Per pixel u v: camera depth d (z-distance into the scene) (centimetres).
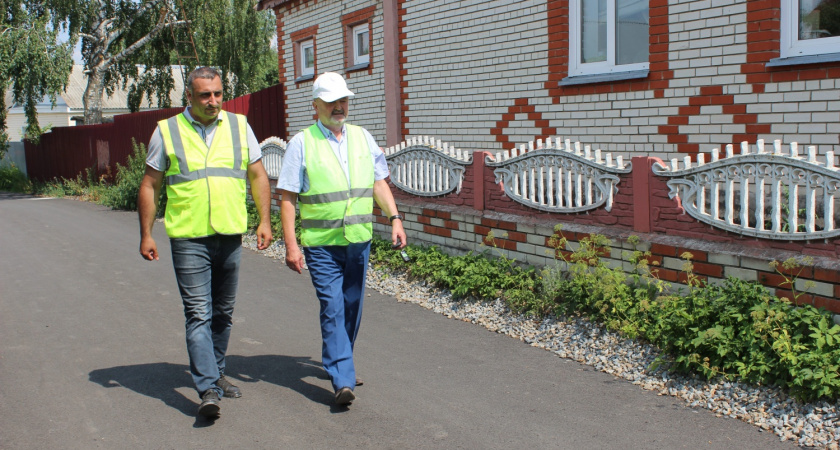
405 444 375
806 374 383
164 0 2402
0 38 1964
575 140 761
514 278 634
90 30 2381
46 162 2509
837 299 426
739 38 604
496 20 841
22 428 402
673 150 667
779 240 457
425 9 953
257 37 2762
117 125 2023
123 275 836
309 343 562
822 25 563
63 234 1208
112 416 419
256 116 1506
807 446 355
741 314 447
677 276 523
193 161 423
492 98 862
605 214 583
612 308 527
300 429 397
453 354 522
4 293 751
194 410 427
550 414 409
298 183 440
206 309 426
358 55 1168
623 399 429
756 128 601
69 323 626
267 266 877
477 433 387
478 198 711
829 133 554
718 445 363
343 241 439
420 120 990
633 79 691
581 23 756
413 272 733
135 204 1598
